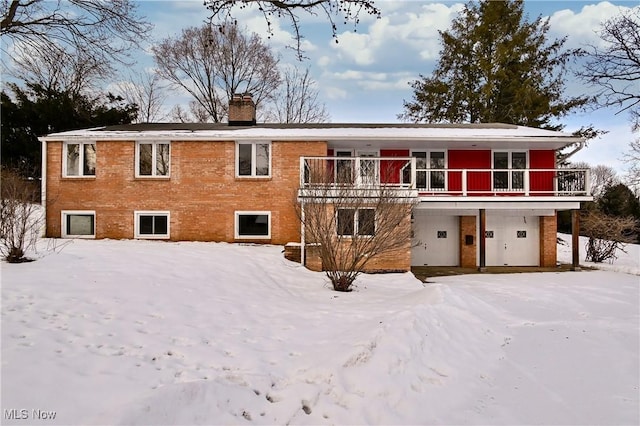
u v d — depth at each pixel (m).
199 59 35.00
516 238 18.81
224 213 17.23
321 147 17.27
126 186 17.31
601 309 10.28
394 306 8.95
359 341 5.92
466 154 18.84
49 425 3.51
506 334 8.09
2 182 11.16
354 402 4.68
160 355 5.45
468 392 5.43
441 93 31.28
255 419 4.22
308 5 8.56
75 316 6.40
